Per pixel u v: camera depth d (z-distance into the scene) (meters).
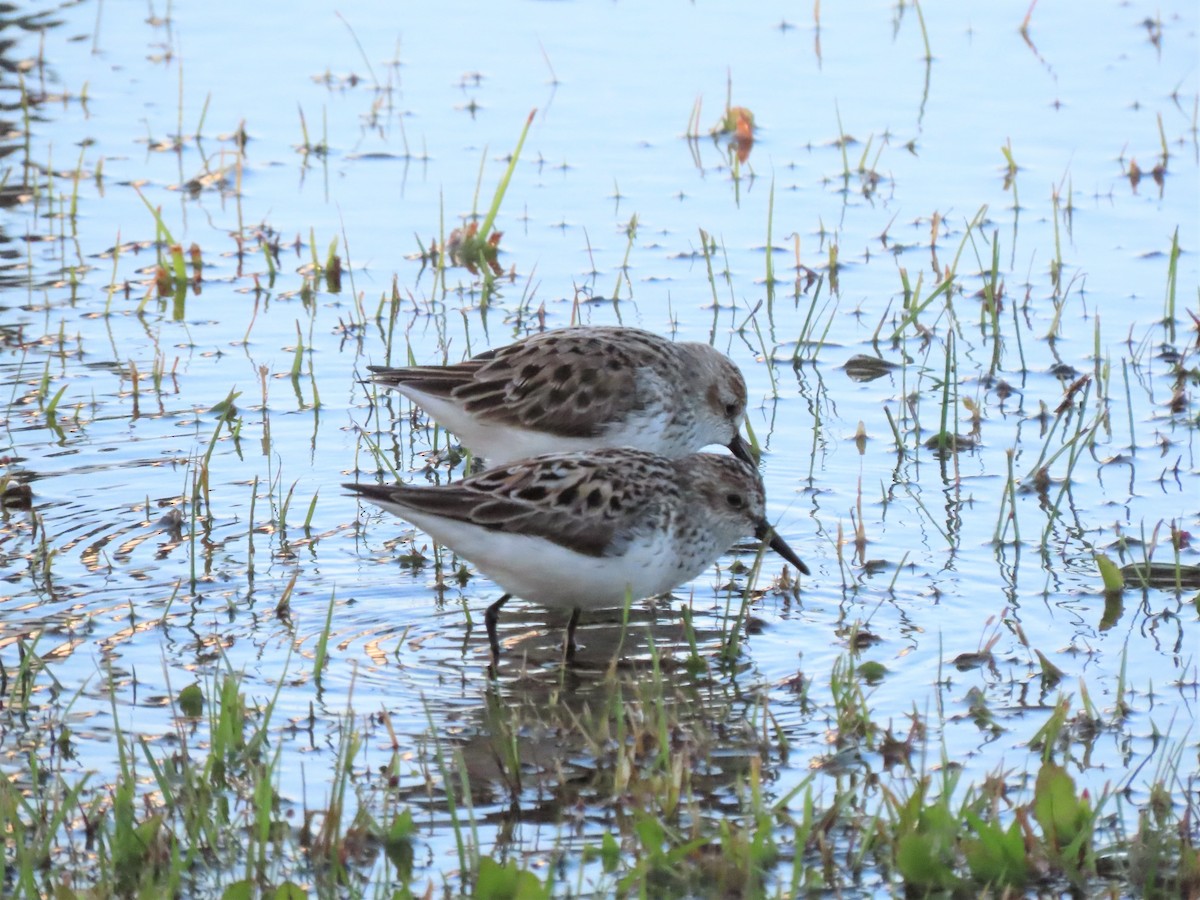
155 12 25.39
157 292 17.58
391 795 9.54
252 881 8.41
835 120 21.67
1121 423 14.73
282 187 20.14
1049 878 8.59
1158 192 19.41
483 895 8.25
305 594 12.19
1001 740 10.05
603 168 20.64
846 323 16.95
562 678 11.11
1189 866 8.42
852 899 8.48
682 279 17.86
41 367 15.96
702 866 8.58
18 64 23.45
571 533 11.15
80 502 13.48
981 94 22.25
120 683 10.81
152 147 21.11
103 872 8.52
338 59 23.75
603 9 25.41
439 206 19.67
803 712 10.52
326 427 14.98
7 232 18.95
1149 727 10.13
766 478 14.00
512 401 13.43
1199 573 12.20
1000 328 16.67
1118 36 23.92
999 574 12.34
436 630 11.80
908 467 14.13
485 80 23.00
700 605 12.21
